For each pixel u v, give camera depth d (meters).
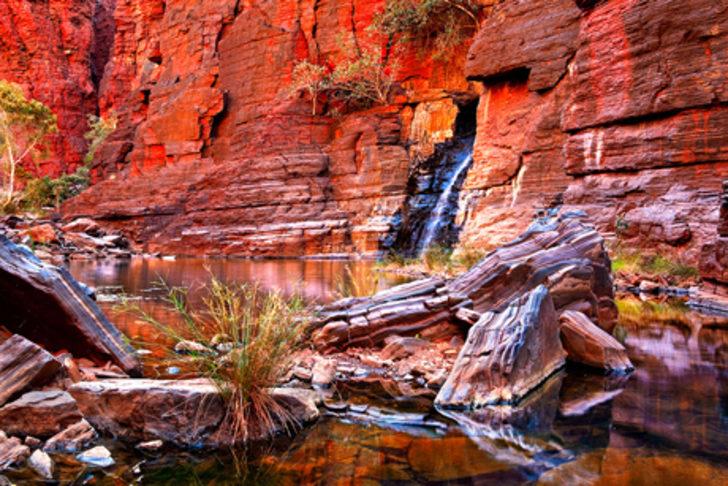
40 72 61.06
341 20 32.41
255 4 35.56
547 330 4.27
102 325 3.96
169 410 2.74
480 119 21.98
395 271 15.60
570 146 15.77
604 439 2.64
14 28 60.38
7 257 3.66
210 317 6.27
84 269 15.75
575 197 15.48
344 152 28.56
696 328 6.25
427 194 26.56
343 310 5.15
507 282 5.34
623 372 4.20
